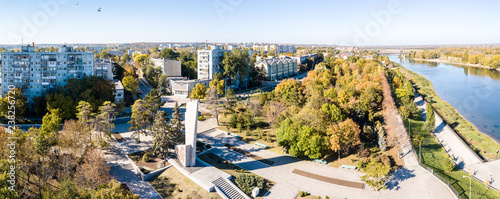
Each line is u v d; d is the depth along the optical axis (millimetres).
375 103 110562
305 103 107500
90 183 54344
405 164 71625
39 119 101562
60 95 97938
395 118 96312
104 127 80062
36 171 58719
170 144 74938
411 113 111938
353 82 129500
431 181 64562
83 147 68812
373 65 173875
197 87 139250
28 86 113938
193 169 68875
